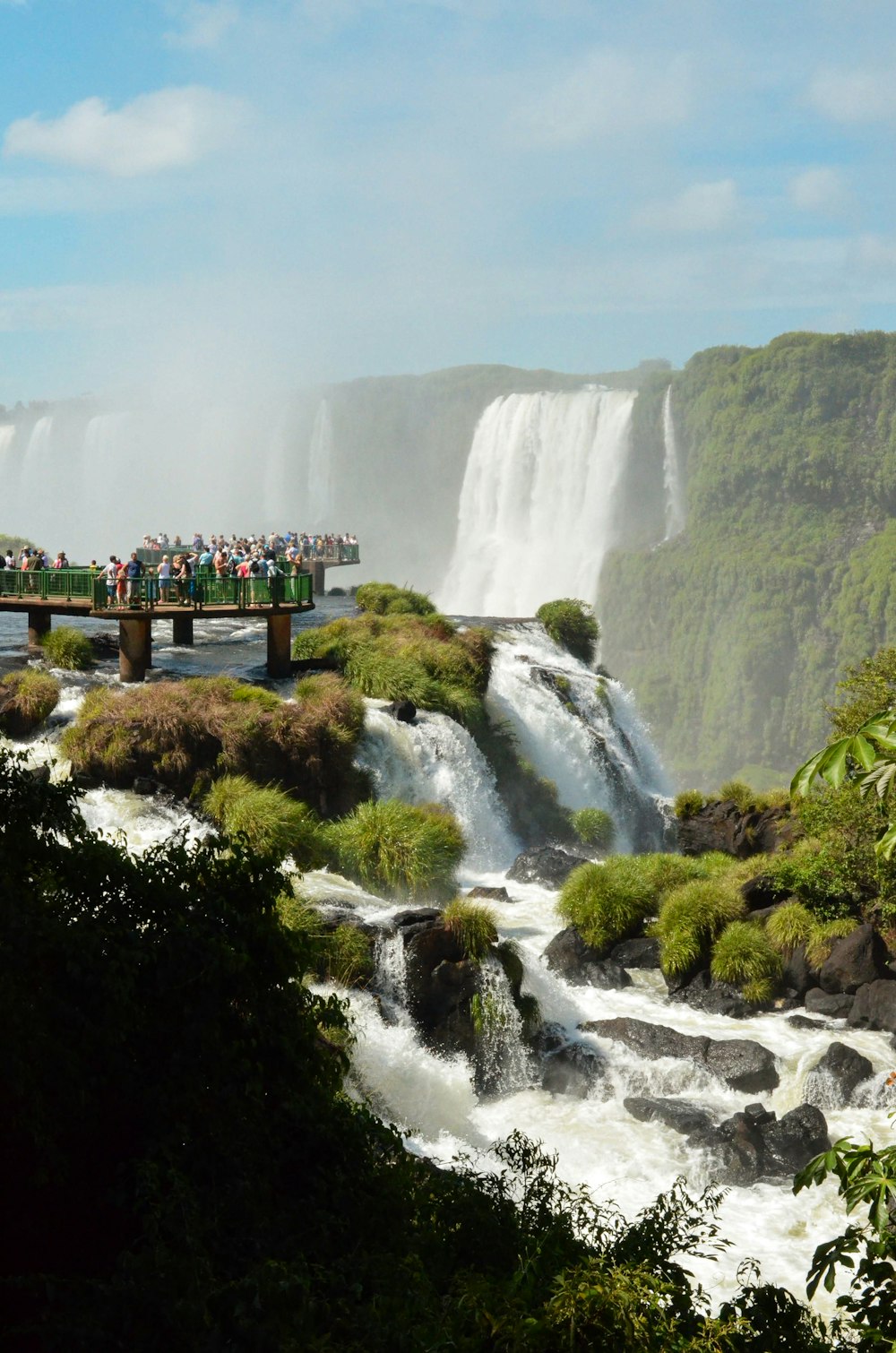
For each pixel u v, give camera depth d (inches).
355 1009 887.7
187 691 1279.5
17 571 1520.7
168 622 2010.3
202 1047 411.5
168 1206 354.3
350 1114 442.9
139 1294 319.3
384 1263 368.5
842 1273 701.3
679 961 1085.1
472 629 1748.3
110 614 1379.2
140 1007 407.5
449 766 1427.2
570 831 1572.3
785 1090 924.6
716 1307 660.1
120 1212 382.0
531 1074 962.7
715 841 1497.3
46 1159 368.5
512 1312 318.7
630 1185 807.7
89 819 1157.7
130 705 1230.9
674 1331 321.7
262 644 1791.3
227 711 1242.6
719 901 1128.8
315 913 956.0
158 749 1202.6
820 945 1059.9
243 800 1138.0
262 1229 373.7
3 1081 372.2
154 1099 394.9
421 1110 864.9
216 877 453.7
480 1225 410.3
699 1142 847.1
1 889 398.3
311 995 464.8
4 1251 372.2
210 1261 339.9
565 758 1702.8
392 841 1151.6
